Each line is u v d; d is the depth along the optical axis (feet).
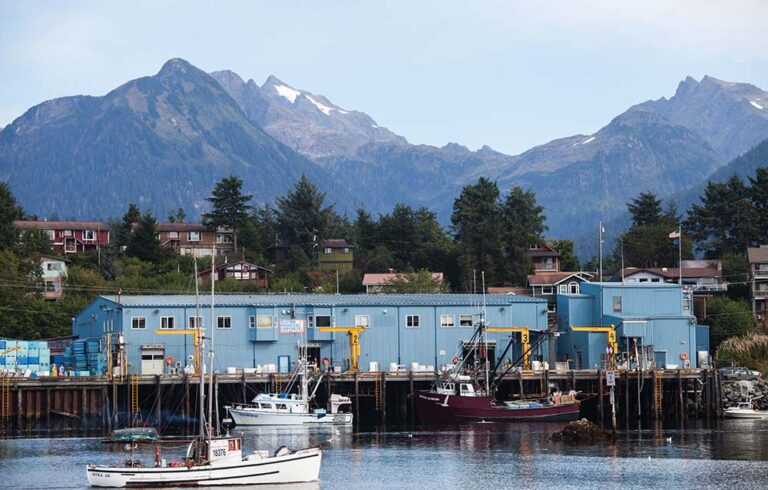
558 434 525.34
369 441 522.88
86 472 426.51
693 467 447.42
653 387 626.64
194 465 402.72
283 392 605.31
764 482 415.85
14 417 583.99
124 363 614.75
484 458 470.80
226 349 642.22
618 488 406.62
